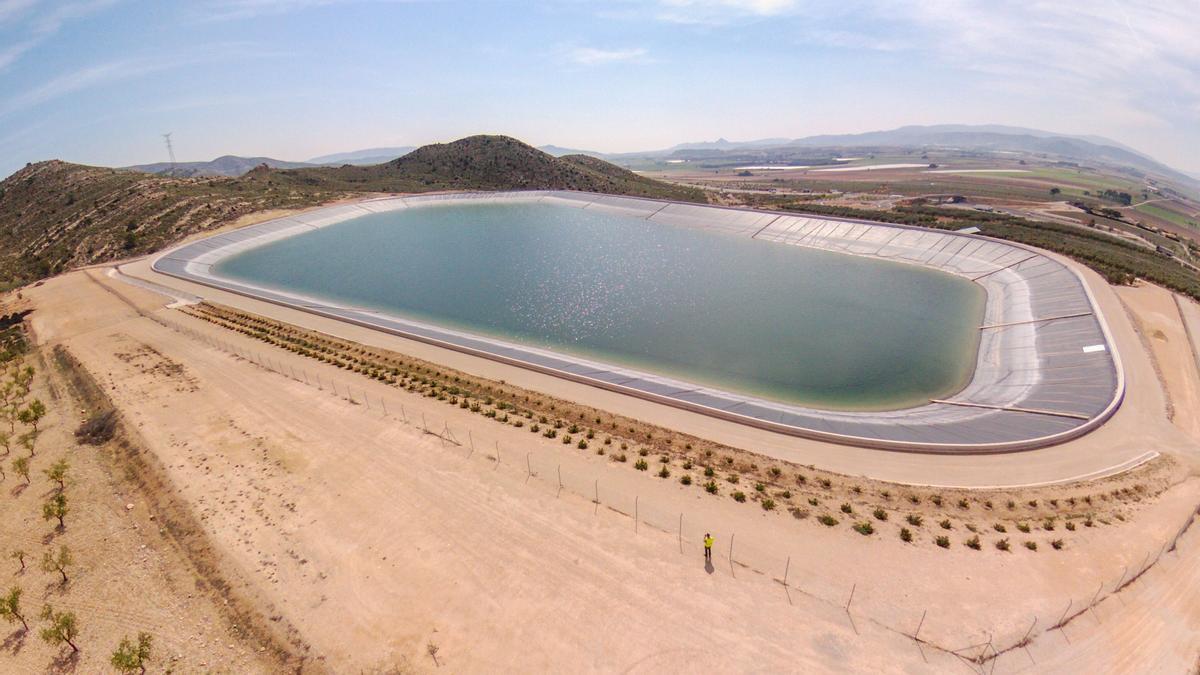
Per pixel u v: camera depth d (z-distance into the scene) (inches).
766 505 1235.9
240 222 5137.8
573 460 1435.8
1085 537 1135.6
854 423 1675.7
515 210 6314.0
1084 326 2240.4
